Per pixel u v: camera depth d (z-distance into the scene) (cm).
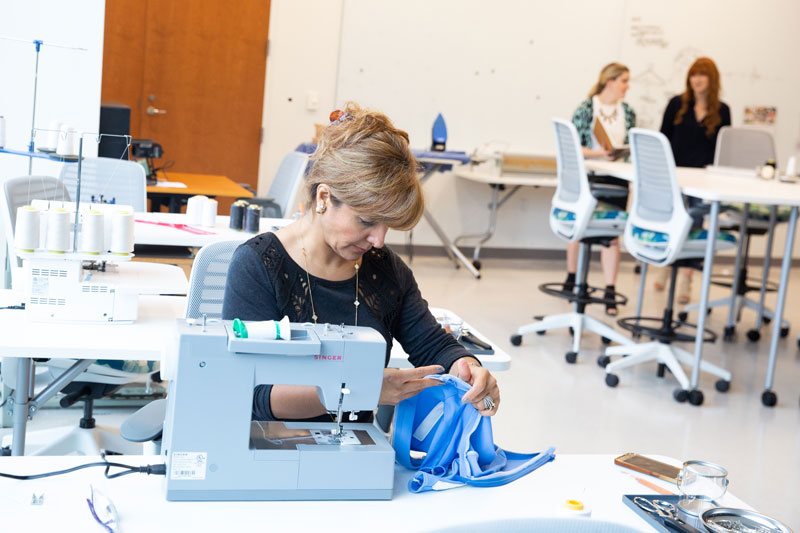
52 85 435
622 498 153
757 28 811
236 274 161
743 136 645
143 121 654
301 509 137
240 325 135
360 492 142
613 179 570
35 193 307
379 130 149
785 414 432
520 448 353
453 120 750
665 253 441
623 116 602
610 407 416
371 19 711
